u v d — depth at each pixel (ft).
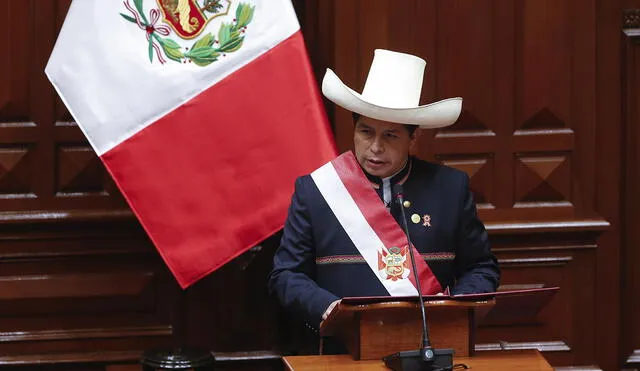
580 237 49.85
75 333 49.42
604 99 51.08
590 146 49.70
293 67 42.55
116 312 49.90
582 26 49.26
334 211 36.78
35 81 48.42
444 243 37.01
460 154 49.55
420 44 48.67
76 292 49.16
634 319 51.83
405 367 29.07
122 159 41.96
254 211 42.75
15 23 48.11
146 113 42.01
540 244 49.70
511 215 49.70
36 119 48.57
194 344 50.24
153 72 41.98
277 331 50.67
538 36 49.26
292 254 36.78
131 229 49.21
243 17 42.50
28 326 49.32
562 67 49.47
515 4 49.21
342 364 30.42
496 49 49.26
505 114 49.52
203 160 42.47
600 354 51.13
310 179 37.35
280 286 35.94
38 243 48.83
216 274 50.19
